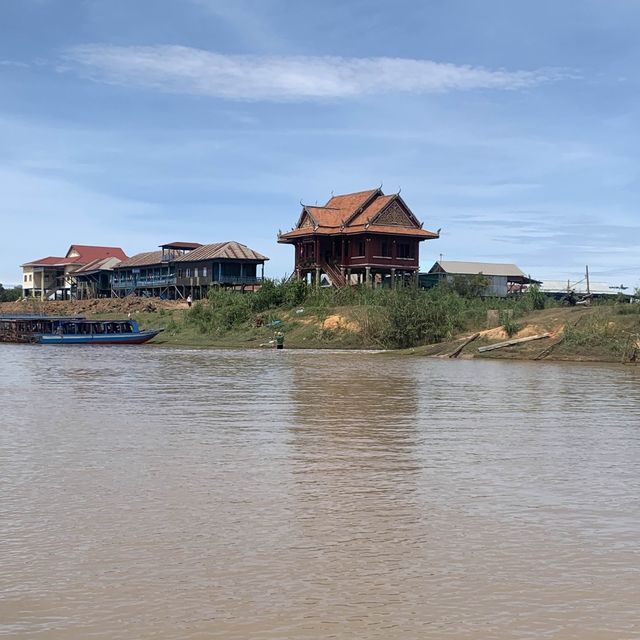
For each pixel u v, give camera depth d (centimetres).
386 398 2575
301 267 8044
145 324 8025
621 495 1237
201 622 743
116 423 1981
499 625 737
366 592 818
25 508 1134
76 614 761
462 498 1212
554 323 5022
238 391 2783
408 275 7956
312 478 1345
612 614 763
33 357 4966
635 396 2662
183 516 1097
